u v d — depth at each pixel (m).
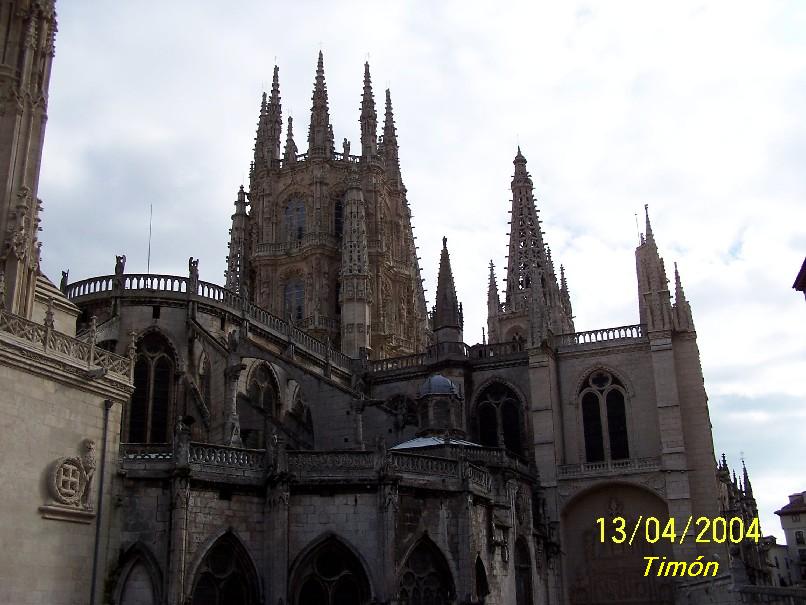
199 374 59.06
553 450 69.81
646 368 71.25
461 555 45.78
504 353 78.44
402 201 107.31
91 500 37.19
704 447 67.19
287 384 69.69
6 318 34.03
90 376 37.56
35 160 42.00
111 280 59.31
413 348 102.12
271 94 106.06
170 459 40.66
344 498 43.31
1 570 32.16
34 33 43.19
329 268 95.94
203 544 40.25
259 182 101.44
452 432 62.66
